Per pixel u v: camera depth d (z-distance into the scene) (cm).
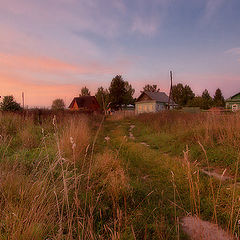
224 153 495
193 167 414
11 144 530
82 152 520
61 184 262
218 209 273
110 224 224
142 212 259
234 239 208
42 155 394
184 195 328
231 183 356
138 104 3950
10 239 162
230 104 3050
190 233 222
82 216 228
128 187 306
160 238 206
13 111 1148
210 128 654
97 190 295
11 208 193
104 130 1266
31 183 259
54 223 208
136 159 543
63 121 908
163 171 441
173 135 846
